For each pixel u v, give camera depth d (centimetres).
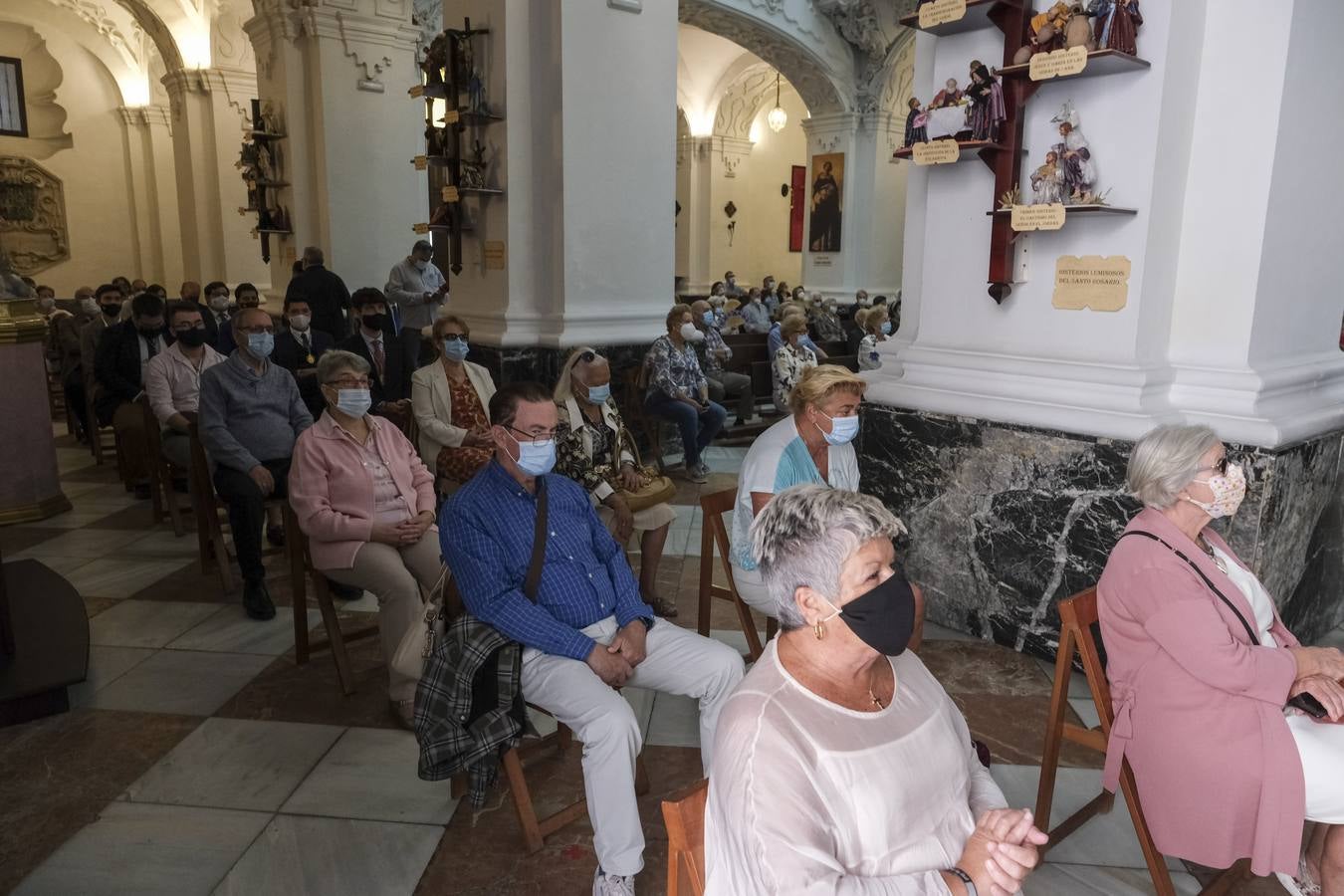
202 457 446
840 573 140
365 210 955
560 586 257
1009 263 368
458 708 240
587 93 649
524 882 241
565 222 653
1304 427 328
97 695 342
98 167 1706
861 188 1585
